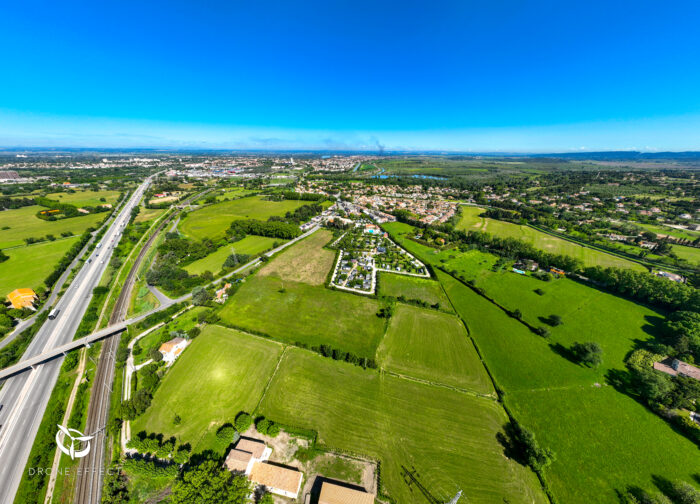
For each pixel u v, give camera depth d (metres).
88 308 89.25
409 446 49.38
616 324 83.31
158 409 55.12
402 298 92.81
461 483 44.53
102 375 64.25
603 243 141.00
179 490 40.09
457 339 76.25
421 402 57.59
